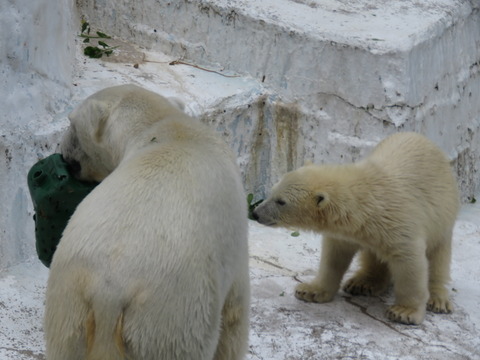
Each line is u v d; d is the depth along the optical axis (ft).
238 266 18.81
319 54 36.40
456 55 39.70
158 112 20.86
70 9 34.78
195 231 17.12
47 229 23.41
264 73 38.27
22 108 29.37
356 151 36.06
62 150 22.91
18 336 24.76
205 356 17.71
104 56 39.50
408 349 26.78
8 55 28.71
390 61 35.12
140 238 16.66
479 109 42.37
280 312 28.86
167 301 16.67
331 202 28.53
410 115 35.78
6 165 28.27
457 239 36.04
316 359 25.81
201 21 39.75
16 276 28.12
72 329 16.89
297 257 33.60
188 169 17.90
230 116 36.73
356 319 28.86
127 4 41.91
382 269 30.86
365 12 39.24
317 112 36.86
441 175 30.04
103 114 21.03
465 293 31.63
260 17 37.99
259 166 38.58
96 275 16.56
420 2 40.68
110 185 17.61
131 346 16.66
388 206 28.12
